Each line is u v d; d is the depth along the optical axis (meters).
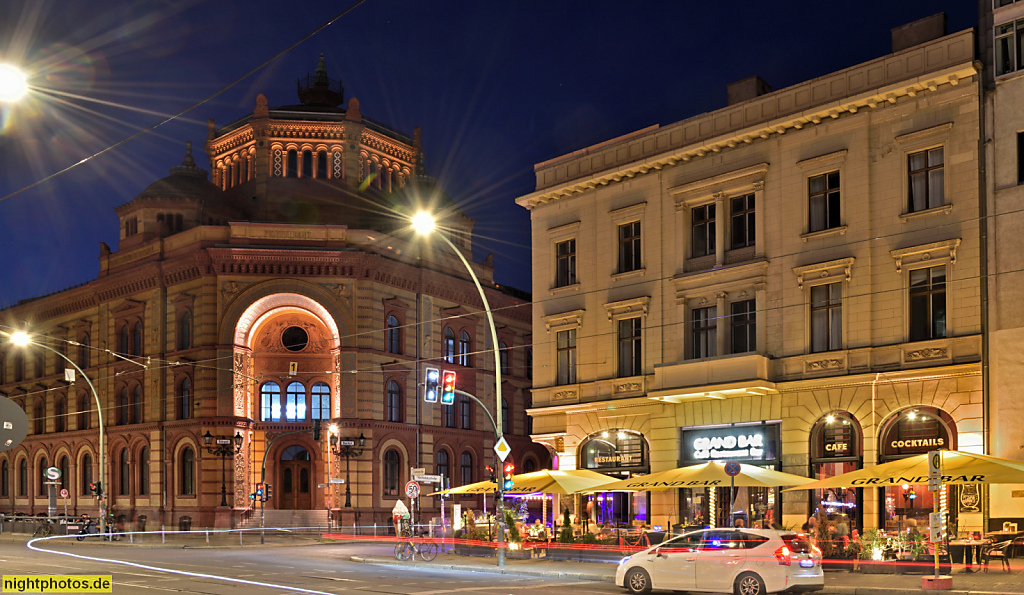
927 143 30.52
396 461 59.66
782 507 32.88
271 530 54.81
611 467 38.22
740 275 34.38
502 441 29.56
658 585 21.62
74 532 54.22
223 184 69.56
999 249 28.88
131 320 62.69
